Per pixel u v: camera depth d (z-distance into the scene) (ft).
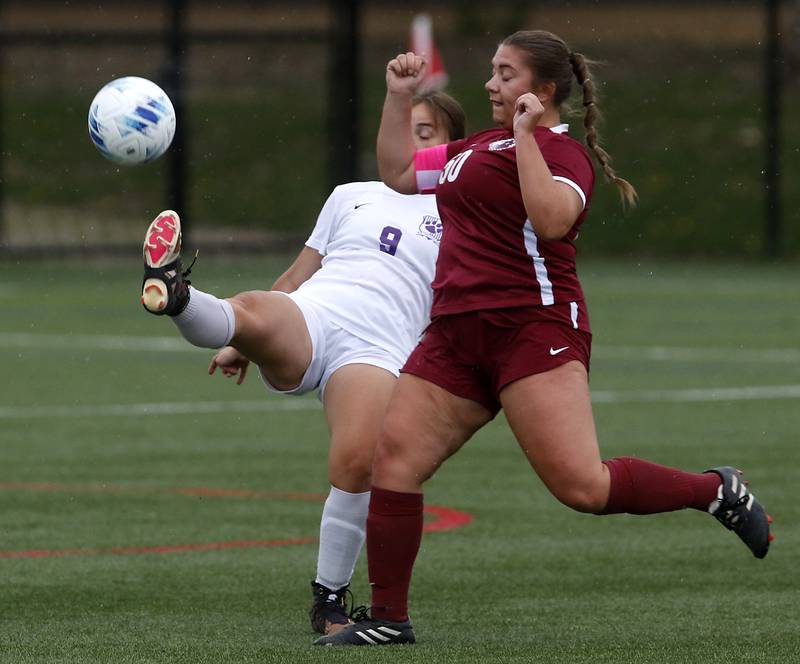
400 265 74.90
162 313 64.44
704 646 66.69
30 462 123.24
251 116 412.16
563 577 83.20
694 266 348.38
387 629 66.44
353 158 332.19
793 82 413.80
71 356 200.23
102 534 95.25
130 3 453.58
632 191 65.46
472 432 65.46
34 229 373.20
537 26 434.71
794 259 363.15
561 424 62.39
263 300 70.54
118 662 63.36
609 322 241.76
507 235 63.16
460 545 92.32
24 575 83.20
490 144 64.95
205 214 376.89
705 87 410.11
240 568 85.51
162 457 126.11
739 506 66.39
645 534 95.76
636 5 437.17
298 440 135.74
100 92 67.82
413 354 65.82
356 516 69.67
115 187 395.34
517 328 62.95
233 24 453.58
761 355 199.62
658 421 145.38
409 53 70.90
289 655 64.44
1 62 423.64
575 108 66.85
